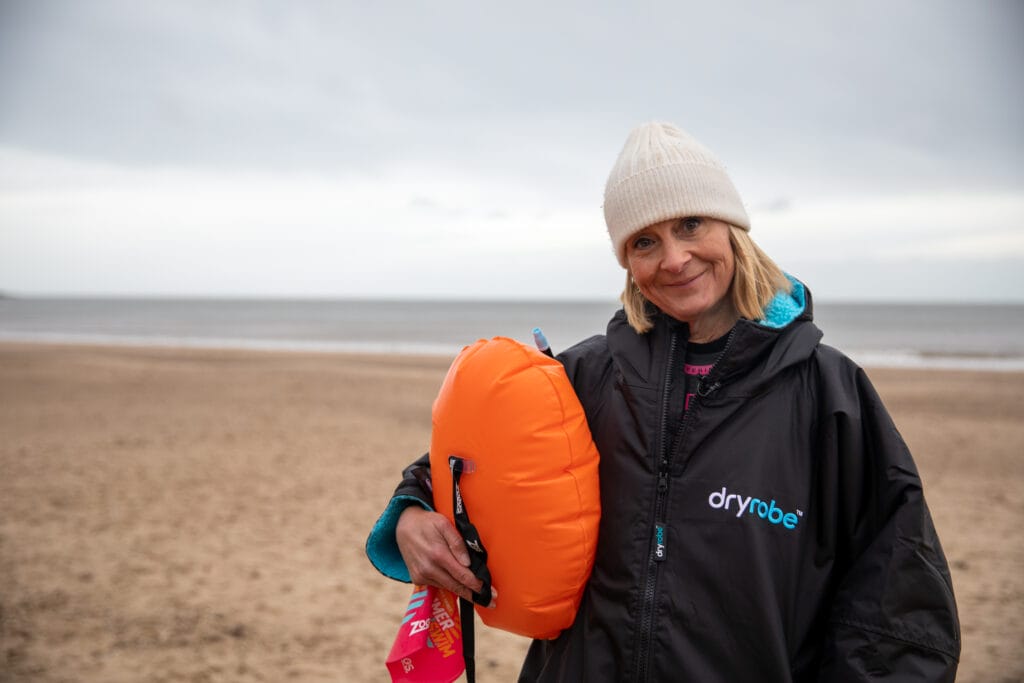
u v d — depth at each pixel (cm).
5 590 524
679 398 167
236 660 424
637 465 165
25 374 1934
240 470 892
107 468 902
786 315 165
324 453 991
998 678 394
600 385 181
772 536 155
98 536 648
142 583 541
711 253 164
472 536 160
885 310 12512
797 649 157
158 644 443
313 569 571
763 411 159
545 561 157
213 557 596
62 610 491
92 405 1415
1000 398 1529
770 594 151
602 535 165
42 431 1150
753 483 156
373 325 6556
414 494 177
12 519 696
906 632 145
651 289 170
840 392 157
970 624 464
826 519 158
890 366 2470
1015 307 15312
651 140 168
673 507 159
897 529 149
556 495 157
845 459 155
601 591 163
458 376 167
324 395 1562
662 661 154
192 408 1383
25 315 8862
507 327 6350
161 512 720
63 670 408
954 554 595
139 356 2555
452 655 175
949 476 857
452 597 179
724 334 173
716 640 153
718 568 154
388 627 471
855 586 151
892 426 157
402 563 184
